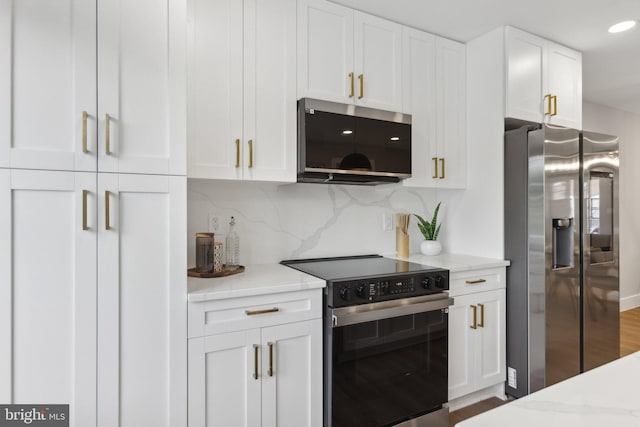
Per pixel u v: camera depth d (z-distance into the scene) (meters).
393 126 2.21
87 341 1.34
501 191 2.49
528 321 2.37
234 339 1.58
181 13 1.50
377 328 1.87
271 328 1.66
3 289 1.23
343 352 1.77
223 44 1.82
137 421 1.42
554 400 0.72
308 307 1.74
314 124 1.95
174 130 1.48
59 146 1.30
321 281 1.76
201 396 1.52
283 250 2.35
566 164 2.41
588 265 2.53
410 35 2.43
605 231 2.65
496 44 2.49
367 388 1.84
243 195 2.22
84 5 1.34
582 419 0.65
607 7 2.22
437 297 2.04
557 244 2.52
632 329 3.84
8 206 1.24
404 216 2.67
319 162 1.96
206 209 2.11
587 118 4.13
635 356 0.94
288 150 1.98
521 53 2.50
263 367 1.64
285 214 2.35
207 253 1.88
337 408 1.76
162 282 1.46
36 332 1.27
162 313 1.46
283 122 1.97
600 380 0.81
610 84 3.58
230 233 2.08
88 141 1.34
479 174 2.62
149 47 1.44
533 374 2.35
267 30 1.93
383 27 2.32
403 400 1.94
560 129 2.38
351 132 2.06
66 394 1.31
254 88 1.89
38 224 1.28
